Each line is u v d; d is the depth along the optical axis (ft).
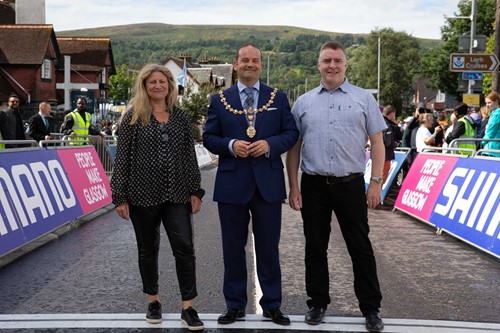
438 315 15.67
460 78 56.24
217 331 14.30
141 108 14.73
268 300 15.01
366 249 14.94
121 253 23.31
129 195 14.78
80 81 143.54
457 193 26.81
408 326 14.71
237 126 14.89
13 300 16.94
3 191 21.74
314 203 15.26
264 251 15.05
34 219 23.80
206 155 92.94
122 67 293.02
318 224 15.31
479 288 18.39
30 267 20.99
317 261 15.29
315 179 15.23
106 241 25.81
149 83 14.79
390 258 22.68
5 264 21.45
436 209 28.81
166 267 20.88
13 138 39.60
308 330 14.42
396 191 47.80
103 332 14.24
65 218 27.45
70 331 14.32
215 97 15.33
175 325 14.75
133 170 14.73
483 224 23.03
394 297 17.37
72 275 19.85
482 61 54.65
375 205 15.26
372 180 15.33
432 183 30.63
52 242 25.61
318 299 15.21
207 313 15.78
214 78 205.46
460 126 38.45
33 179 24.95
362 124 15.07
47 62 127.13
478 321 15.17
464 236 24.39
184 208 15.02
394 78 284.82
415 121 48.24
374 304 14.70
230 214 15.08
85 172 33.22
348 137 14.94
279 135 14.83
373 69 291.17
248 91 15.07
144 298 17.16
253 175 14.87
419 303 16.76
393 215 34.71
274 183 14.96
